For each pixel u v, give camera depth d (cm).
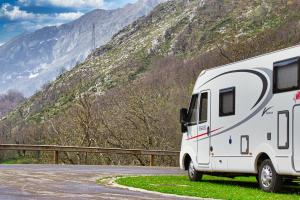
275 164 1619
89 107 5916
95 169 2952
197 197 1487
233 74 1869
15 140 10794
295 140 1530
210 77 2023
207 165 2000
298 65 1542
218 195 1537
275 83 1641
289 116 1563
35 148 3650
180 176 2420
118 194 1507
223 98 1916
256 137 1717
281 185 1645
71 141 5834
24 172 2427
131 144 5781
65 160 5528
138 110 5866
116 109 6006
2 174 2256
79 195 1435
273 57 1670
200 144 2058
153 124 5872
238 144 1812
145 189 1703
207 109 2017
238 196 1518
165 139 5884
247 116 1770
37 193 1460
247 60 1803
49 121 7094
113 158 5691
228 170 1866
